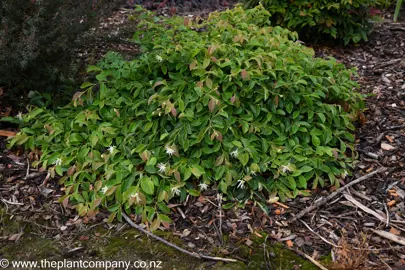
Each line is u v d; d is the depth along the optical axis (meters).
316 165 3.37
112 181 3.21
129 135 3.45
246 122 3.45
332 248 2.94
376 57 5.43
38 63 3.72
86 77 3.86
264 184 3.31
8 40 3.56
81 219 3.14
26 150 3.69
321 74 3.89
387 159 3.70
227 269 2.76
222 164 3.33
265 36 4.13
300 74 3.66
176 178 3.21
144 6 6.41
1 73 3.64
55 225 3.10
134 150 3.31
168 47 3.73
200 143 3.38
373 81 4.86
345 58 5.45
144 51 3.84
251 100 3.58
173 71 3.76
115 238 3.00
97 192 3.22
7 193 3.31
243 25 4.21
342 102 3.98
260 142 3.49
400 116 4.20
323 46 5.72
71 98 3.88
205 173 3.32
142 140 3.44
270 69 3.58
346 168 3.56
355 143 3.88
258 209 3.22
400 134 3.96
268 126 3.52
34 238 3.00
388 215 3.19
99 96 3.70
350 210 3.25
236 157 3.34
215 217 3.16
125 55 3.89
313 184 3.37
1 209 3.19
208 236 3.01
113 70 3.67
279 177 3.36
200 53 3.73
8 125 3.87
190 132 3.35
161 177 3.29
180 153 3.38
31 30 3.45
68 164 3.42
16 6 3.62
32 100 3.83
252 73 3.51
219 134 3.29
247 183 3.32
